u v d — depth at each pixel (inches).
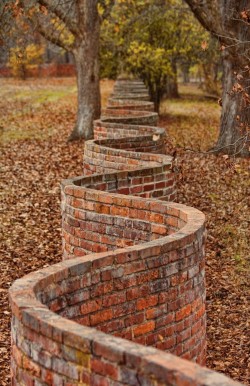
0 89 1592.0
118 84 1076.5
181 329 172.7
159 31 1012.5
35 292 135.7
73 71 2055.9
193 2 636.1
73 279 147.8
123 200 210.2
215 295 339.9
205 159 674.8
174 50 1022.4
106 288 154.7
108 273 154.6
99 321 153.7
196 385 94.9
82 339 111.9
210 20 639.8
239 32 641.6
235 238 430.9
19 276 362.6
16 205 517.7
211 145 773.9
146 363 102.3
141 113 557.6
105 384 109.0
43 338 119.4
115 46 1011.3
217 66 1537.9
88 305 151.3
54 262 388.8
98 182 251.0
